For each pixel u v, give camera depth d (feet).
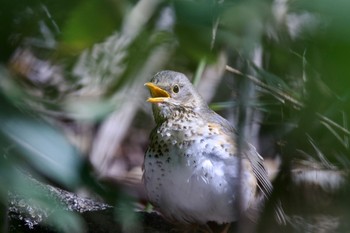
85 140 17.25
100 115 15.14
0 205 15.47
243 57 15.71
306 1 10.34
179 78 16.46
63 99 16.66
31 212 16.08
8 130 11.47
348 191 16.07
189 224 16.43
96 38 12.28
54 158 11.68
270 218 16.19
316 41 10.11
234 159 16.25
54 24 12.30
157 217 16.48
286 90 16.40
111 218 16.28
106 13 12.03
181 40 14.42
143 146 17.61
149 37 15.38
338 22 9.24
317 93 12.78
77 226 14.30
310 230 16.21
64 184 12.37
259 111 16.72
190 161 16.24
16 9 11.35
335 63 9.39
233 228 16.43
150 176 16.30
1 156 11.14
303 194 16.30
